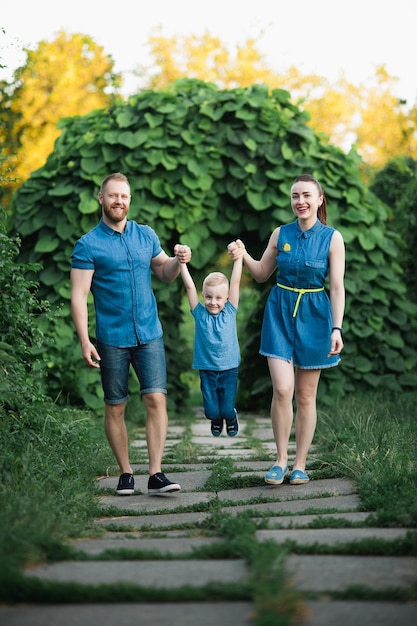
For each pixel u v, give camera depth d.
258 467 5.22
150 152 8.23
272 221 8.45
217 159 8.42
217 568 2.64
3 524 2.89
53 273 8.18
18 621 2.11
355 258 8.38
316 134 8.75
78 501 3.80
